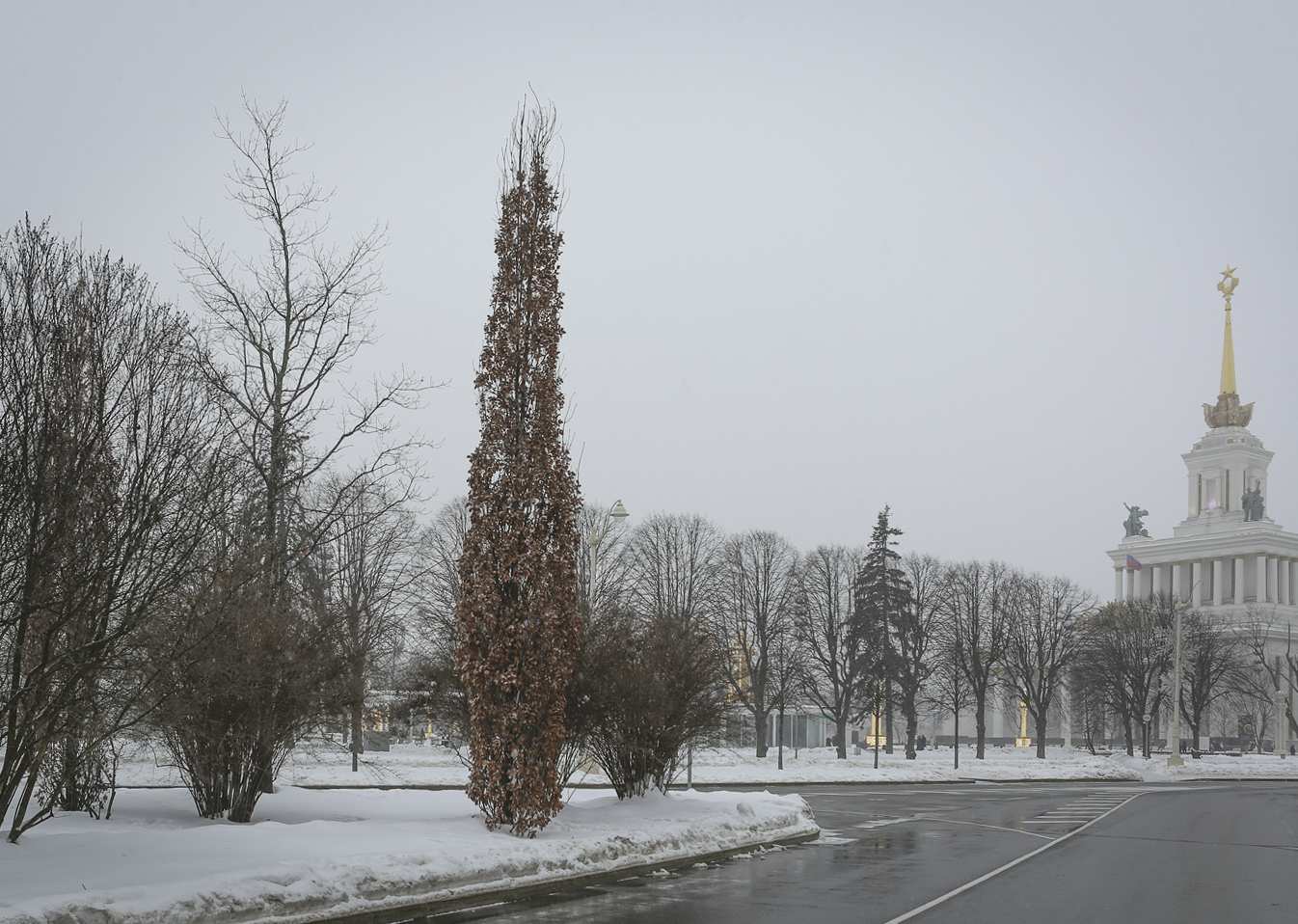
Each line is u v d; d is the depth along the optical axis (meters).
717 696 25.81
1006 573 91.31
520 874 15.66
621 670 23.33
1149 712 98.31
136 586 14.02
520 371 19.61
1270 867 20.67
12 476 12.55
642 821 20.80
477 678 18.56
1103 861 21.11
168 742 19.66
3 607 12.74
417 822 19.20
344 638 22.19
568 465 19.59
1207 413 158.50
